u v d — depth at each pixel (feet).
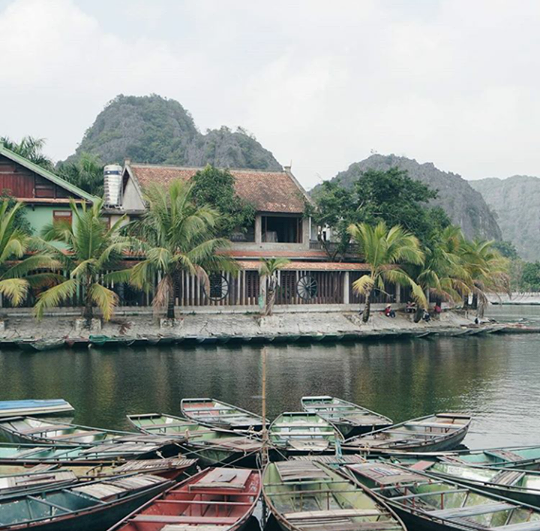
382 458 54.70
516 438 66.18
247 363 106.93
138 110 491.31
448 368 105.91
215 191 154.81
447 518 39.81
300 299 154.81
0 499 41.32
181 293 142.00
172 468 49.57
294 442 57.88
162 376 94.43
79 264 124.57
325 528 37.88
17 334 122.31
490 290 191.72
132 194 169.78
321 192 172.65
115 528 38.11
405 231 162.91
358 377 96.99
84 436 60.29
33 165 140.67
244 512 42.39
